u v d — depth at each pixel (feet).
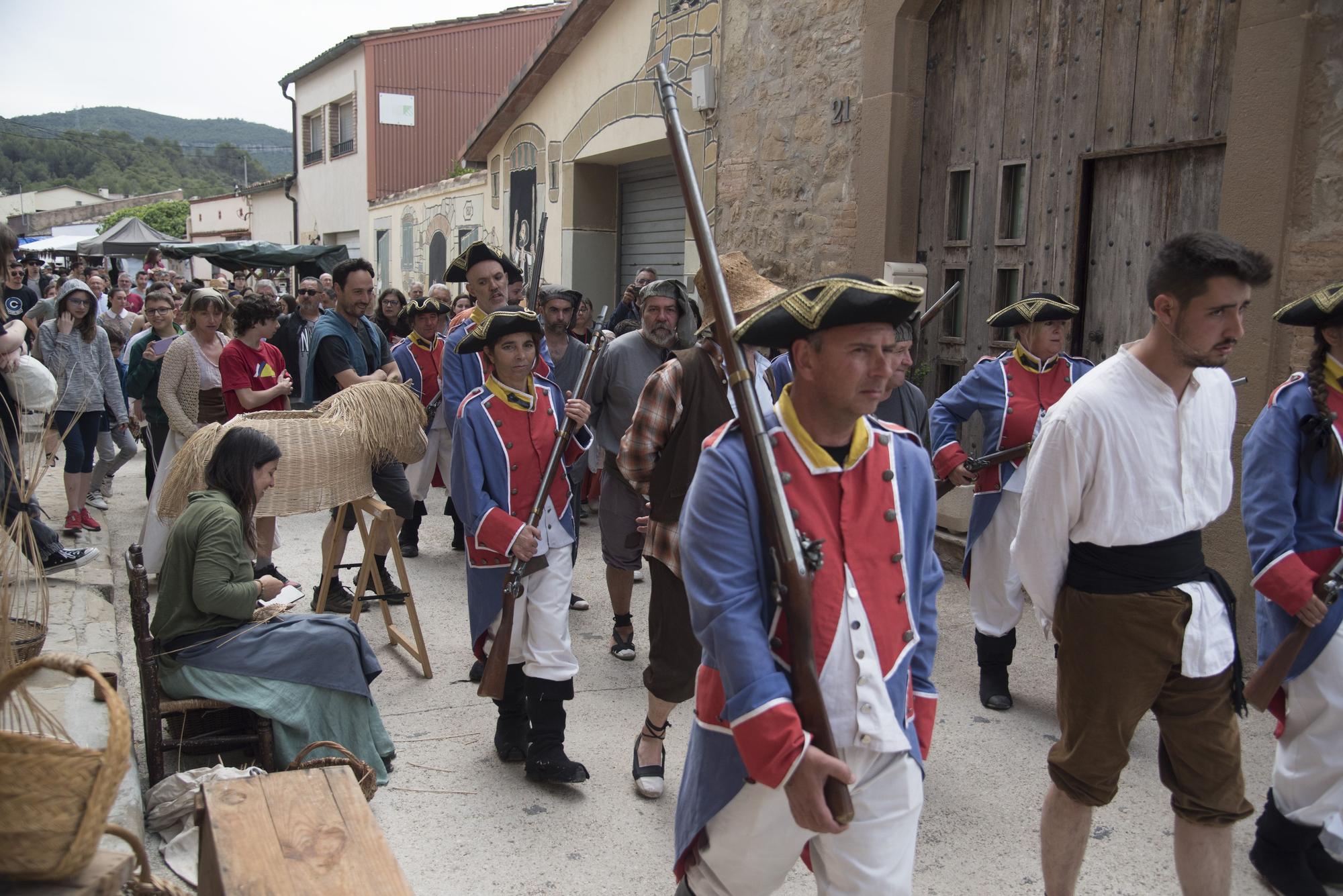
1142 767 13.30
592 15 34.24
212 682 11.93
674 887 10.58
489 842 11.35
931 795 12.53
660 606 12.05
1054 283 19.69
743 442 6.82
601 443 16.88
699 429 11.94
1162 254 8.75
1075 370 15.33
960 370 21.91
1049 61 19.54
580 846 11.34
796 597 6.30
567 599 12.67
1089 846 11.43
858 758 6.82
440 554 23.25
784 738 6.15
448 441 22.25
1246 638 15.58
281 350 29.35
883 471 6.97
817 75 23.88
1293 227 14.90
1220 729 9.00
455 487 12.64
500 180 45.70
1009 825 11.87
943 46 21.75
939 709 15.06
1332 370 10.06
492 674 12.08
